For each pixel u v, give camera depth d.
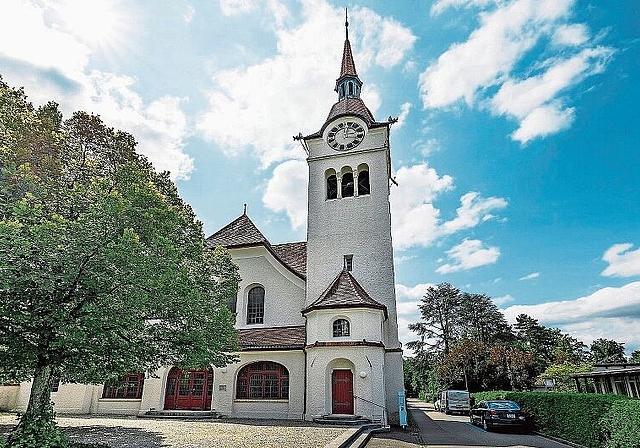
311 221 30.70
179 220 13.84
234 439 15.05
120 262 10.59
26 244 9.02
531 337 84.62
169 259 12.38
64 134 13.88
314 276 29.02
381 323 24.86
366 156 31.36
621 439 13.98
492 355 50.91
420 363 73.88
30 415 11.71
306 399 23.27
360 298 24.55
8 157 10.86
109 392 27.06
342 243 29.53
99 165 14.17
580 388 34.28
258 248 29.86
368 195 30.42
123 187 12.63
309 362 23.81
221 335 17.36
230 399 25.03
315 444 13.94
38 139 12.24
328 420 21.27
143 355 13.32
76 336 10.02
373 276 28.34
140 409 25.77
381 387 22.83
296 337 25.97
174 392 26.09
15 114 12.02
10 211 9.97
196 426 19.47
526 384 47.94
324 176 31.72
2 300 9.89
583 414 17.17
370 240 29.22
